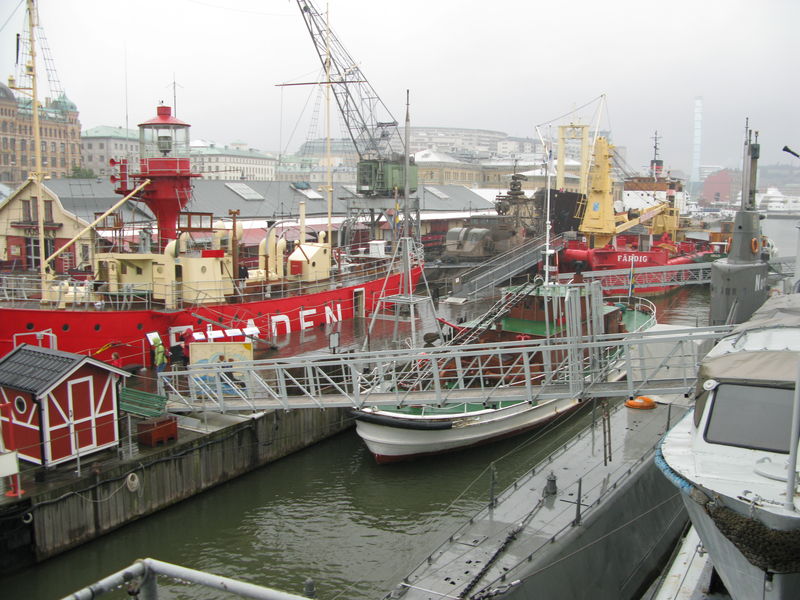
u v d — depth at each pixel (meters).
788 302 18.67
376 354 22.92
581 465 19.98
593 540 16.38
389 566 19.77
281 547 20.95
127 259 33.72
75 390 20.98
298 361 25.89
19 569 18.75
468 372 29.14
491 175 163.62
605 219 66.06
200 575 5.34
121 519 21.27
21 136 117.50
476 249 66.12
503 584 14.12
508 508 17.56
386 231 70.88
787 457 12.25
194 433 24.27
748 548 10.99
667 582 15.20
